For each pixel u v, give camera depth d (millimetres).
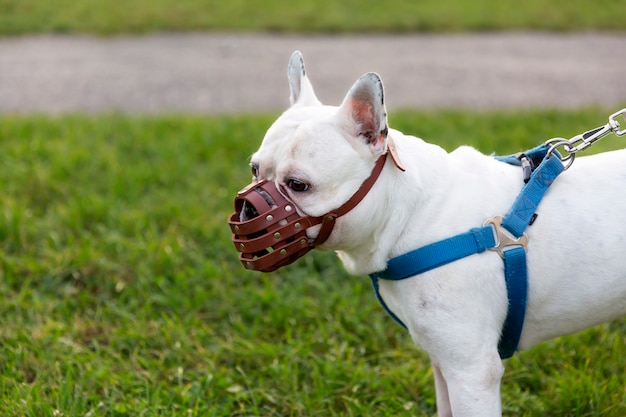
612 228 3031
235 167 6785
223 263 5301
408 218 3047
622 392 3979
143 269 5129
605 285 3062
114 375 4125
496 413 3078
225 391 4133
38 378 4074
